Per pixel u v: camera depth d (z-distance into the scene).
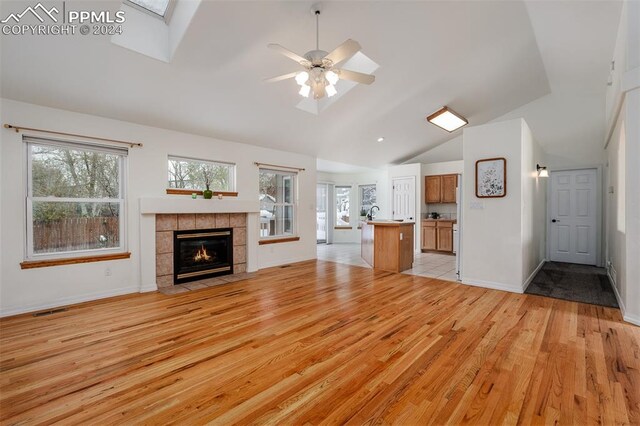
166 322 2.88
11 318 2.97
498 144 4.05
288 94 4.11
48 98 3.15
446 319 2.94
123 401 1.70
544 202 5.98
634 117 2.82
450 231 7.17
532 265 4.73
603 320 2.88
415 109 5.29
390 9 2.96
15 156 3.07
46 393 1.78
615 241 4.04
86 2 2.38
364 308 3.27
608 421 1.51
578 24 3.49
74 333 2.62
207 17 2.66
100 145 3.66
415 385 1.84
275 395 1.75
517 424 1.50
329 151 6.34
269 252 5.57
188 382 1.89
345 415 1.58
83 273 3.49
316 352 2.28
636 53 2.77
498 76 4.73
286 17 2.80
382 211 9.03
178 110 3.87
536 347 2.33
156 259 4.07
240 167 5.06
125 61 2.97
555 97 5.82
